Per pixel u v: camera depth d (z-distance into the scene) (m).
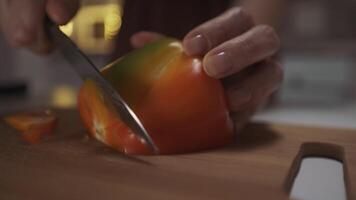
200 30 0.30
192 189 0.24
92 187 0.25
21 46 0.35
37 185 0.25
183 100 0.29
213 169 0.27
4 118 0.38
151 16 0.53
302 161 0.31
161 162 0.28
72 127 0.36
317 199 0.26
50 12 0.33
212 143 0.30
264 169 0.27
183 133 0.29
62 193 0.24
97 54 0.79
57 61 0.84
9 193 0.24
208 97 0.29
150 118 0.29
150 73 0.30
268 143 0.32
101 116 0.30
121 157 0.29
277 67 0.35
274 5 0.46
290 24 0.82
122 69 0.31
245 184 0.25
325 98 0.80
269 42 0.31
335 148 0.32
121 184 0.25
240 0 0.48
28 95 0.65
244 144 0.31
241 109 0.33
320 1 0.81
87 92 0.31
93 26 0.79
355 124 0.58
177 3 0.52
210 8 0.51
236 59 0.29
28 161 0.28
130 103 0.29
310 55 0.80
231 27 0.31
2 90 0.60
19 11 0.33
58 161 0.28
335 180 0.28
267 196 0.24
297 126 0.36
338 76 0.79
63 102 0.62
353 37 0.80
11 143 0.31
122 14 0.56
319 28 0.82
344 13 0.80
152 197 0.24
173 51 0.31
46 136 0.33
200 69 0.29
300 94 0.82
